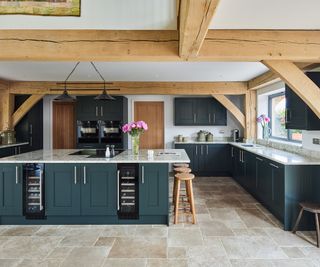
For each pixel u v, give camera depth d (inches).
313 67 135.6
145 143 270.7
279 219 132.3
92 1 88.9
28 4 91.2
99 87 212.4
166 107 269.6
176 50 105.4
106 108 241.8
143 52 105.7
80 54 104.7
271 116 218.4
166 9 91.1
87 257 97.3
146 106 271.0
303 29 104.4
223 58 108.3
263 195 156.1
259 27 102.7
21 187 129.5
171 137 270.8
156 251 101.7
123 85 212.5
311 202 118.3
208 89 215.5
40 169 128.8
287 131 191.9
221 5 83.0
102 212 130.0
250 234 116.8
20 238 114.7
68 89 211.9
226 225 127.3
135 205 130.1
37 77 195.0
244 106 228.7
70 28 103.6
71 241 111.3
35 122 251.3
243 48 105.1
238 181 218.2
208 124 257.8
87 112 242.1
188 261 94.2
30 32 104.3
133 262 93.7
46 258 96.7
